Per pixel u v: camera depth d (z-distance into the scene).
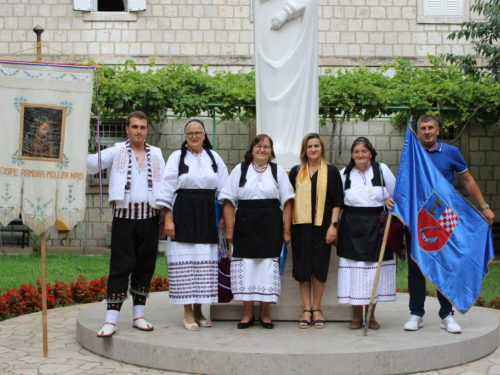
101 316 6.27
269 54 6.65
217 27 16.88
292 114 6.59
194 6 16.88
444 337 5.33
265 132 6.66
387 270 5.71
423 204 5.57
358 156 5.72
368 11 16.83
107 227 16.55
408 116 14.22
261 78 6.70
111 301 5.47
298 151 6.59
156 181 5.67
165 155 16.72
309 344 5.02
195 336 5.34
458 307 5.46
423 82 14.18
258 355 4.70
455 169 5.80
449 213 5.55
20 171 5.31
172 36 16.86
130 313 6.54
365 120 14.27
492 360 5.33
